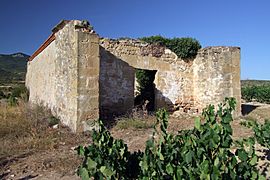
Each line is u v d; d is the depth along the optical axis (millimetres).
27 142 7316
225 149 3154
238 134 8102
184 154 3096
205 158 3012
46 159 6113
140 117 10211
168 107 12430
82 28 8734
